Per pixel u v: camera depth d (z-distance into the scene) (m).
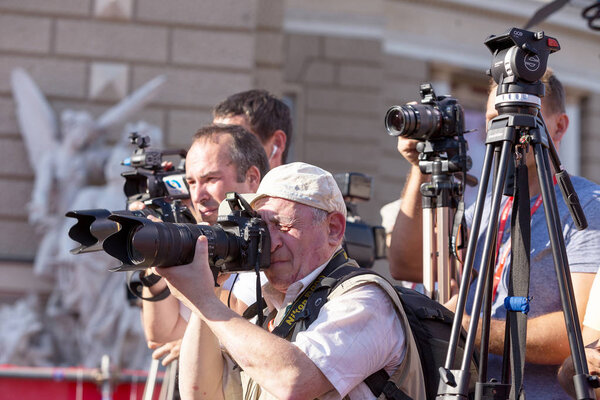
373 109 37.56
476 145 36.09
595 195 7.99
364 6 37.81
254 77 28.17
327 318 6.20
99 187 24.08
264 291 7.02
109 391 14.30
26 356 22.89
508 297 6.14
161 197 8.45
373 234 10.33
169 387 9.39
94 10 25.41
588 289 7.66
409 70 39.50
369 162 37.28
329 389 6.07
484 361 6.10
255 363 6.02
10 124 24.80
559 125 8.65
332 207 6.69
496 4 40.88
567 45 43.31
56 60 25.22
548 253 7.89
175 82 25.42
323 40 37.50
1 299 23.83
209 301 6.14
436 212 8.20
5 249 24.25
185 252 6.10
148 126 24.33
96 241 6.16
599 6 12.08
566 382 6.70
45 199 23.66
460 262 7.98
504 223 8.35
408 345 6.36
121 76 25.23
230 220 6.39
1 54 25.08
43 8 25.27
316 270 6.62
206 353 7.01
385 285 6.37
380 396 6.26
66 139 24.06
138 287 9.08
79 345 23.03
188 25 25.59
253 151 8.46
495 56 6.48
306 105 37.19
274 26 28.45
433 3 40.03
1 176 24.55
